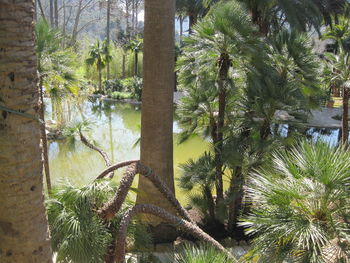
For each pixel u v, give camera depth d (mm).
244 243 4930
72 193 2848
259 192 2756
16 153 1826
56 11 21891
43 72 4969
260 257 2613
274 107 4711
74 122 5984
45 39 4984
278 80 4918
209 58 4828
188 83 5066
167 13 4672
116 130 12930
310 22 11477
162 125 4957
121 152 10094
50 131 9844
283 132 5035
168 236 5051
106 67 27375
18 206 1891
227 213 5344
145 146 5035
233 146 4871
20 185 1870
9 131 1792
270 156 4504
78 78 5617
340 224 2527
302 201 2701
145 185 5059
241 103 4984
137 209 2949
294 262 2449
